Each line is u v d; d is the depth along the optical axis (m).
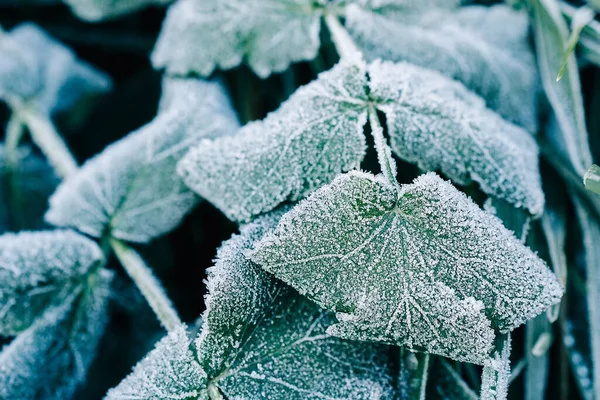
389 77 0.36
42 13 0.47
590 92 0.41
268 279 0.34
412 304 0.32
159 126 0.38
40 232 0.37
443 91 0.36
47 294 0.37
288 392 0.34
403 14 0.39
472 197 0.36
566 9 0.39
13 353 0.36
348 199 0.33
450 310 0.32
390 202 0.33
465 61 0.38
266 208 0.35
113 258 0.40
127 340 0.41
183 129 0.38
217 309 0.33
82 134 0.45
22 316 0.36
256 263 0.33
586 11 0.38
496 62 0.39
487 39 0.39
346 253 0.33
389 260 0.33
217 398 0.34
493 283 0.32
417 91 0.35
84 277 0.37
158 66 0.39
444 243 0.33
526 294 0.32
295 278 0.33
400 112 0.35
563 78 0.38
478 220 0.33
